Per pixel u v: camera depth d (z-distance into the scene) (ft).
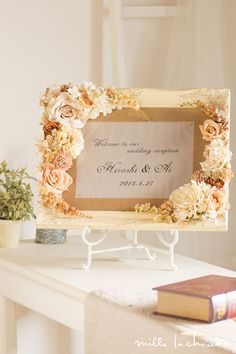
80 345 7.61
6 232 6.62
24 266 5.87
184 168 5.73
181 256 6.39
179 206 5.58
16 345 6.72
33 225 7.33
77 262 6.04
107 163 5.77
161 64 7.81
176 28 7.55
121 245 6.82
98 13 7.57
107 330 4.77
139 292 5.01
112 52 7.53
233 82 7.68
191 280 4.73
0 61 6.99
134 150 5.77
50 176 5.69
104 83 7.69
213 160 5.60
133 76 7.78
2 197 6.68
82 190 5.75
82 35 7.49
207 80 7.55
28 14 7.13
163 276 5.58
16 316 7.08
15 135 7.14
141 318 4.46
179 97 5.76
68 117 5.72
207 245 7.69
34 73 7.21
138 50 7.77
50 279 5.48
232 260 7.77
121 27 7.54
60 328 7.45
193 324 4.31
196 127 5.73
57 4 7.30
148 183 5.74
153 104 5.77
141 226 5.65
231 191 7.73
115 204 5.72
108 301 4.77
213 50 7.54
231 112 7.70
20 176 6.82
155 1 7.71
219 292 4.37
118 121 5.79
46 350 7.36
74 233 7.50
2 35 6.98
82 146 5.74
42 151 5.72
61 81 7.39
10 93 7.07
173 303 4.42
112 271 5.72
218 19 7.54
